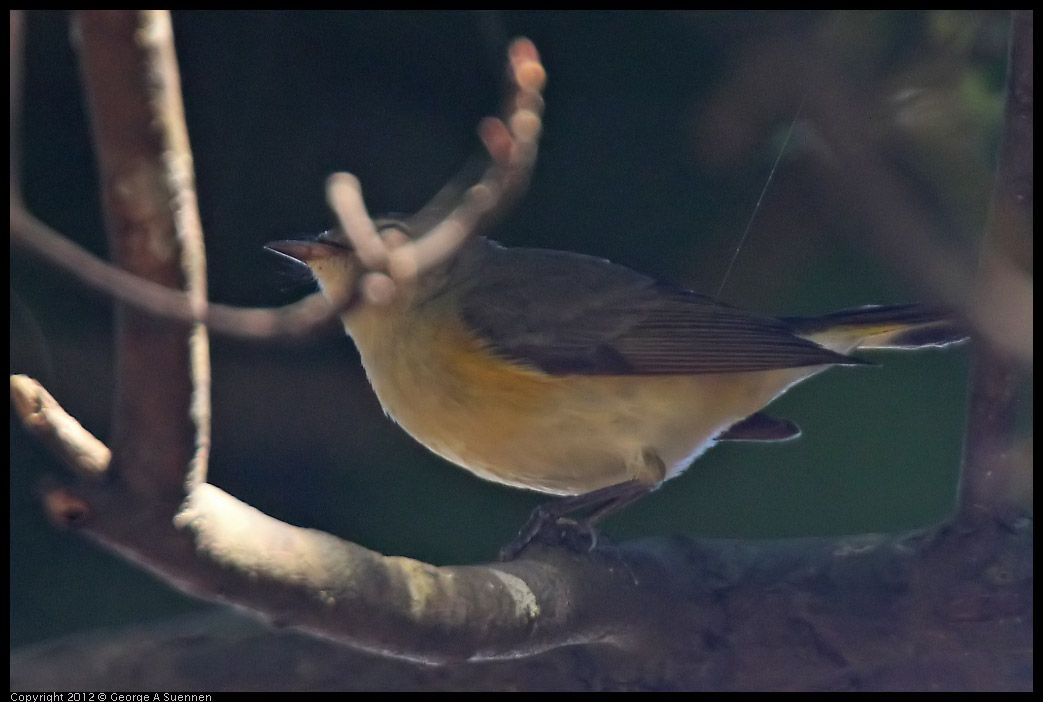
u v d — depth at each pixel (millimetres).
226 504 6082
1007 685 9031
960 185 7145
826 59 6422
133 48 4992
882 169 5512
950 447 13453
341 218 5727
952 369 13656
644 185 13008
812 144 5734
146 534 5762
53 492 5633
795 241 12422
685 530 13312
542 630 7348
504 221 13055
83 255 4812
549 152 12992
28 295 12758
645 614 8297
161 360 5523
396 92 13344
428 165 13289
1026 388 8883
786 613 8773
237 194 13109
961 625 8891
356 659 7910
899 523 13273
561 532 8406
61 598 12312
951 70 7742
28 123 12805
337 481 13484
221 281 13008
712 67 12547
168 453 5676
